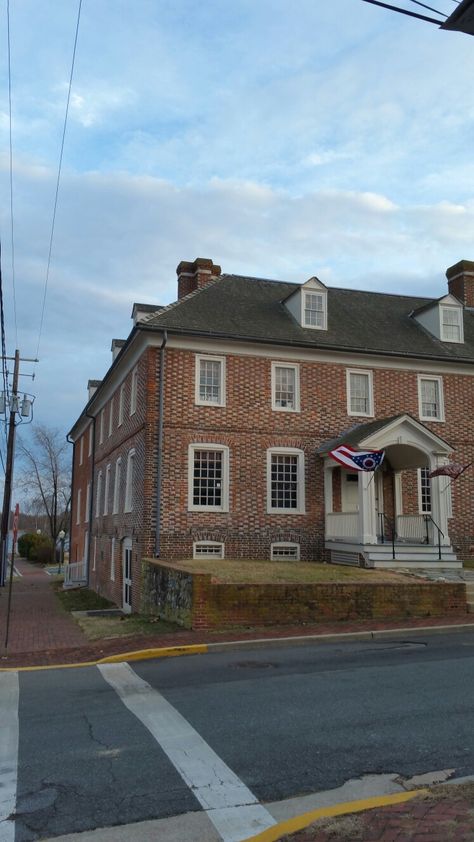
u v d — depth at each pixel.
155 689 8.86
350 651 11.27
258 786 5.46
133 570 20.75
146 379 19.95
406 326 24.88
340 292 26.27
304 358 21.72
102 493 29.14
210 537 19.80
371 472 19.52
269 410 21.05
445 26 5.40
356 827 4.62
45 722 7.39
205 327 20.61
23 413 30.08
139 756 6.18
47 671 10.44
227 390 20.70
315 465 21.30
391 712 7.38
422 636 12.86
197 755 6.18
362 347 22.00
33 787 5.52
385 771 5.71
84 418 35.16
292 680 9.06
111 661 11.05
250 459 20.61
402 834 4.46
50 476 74.75
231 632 13.08
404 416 19.81
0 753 6.34
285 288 25.09
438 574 17.61
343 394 21.97
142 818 4.93
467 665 9.81
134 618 16.41
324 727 6.90
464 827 4.50
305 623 13.95
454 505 22.55
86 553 33.69
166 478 19.61
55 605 24.14
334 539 20.61
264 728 6.91
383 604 14.61
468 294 27.70
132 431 21.89
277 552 20.55
